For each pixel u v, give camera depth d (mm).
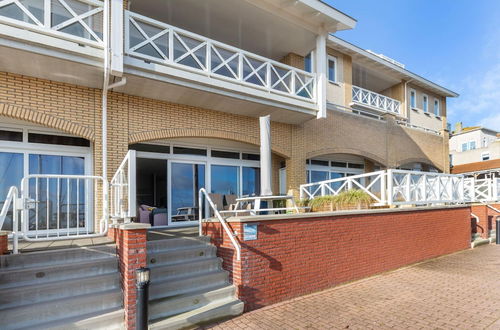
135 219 8477
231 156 10281
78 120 6641
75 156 7250
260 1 8461
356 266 6402
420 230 8039
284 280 5254
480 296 5406
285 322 4320
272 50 11336
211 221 5562
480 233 11352
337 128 11969
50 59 5586
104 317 3732
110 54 5957
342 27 9766
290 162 10492
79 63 5773
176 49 7469
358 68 14953
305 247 5594
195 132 8359
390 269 7109
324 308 4867
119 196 5105
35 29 5340
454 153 36094
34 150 6824
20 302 3680
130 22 6664
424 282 6262
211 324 4238
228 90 7719
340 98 13070
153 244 4934
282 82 8875
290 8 8805
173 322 3922
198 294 4434
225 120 8930
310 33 9930
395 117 15234
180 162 9266
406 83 16641
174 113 8047
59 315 3697
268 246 5090
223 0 8297
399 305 4992
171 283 4422
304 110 9289
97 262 4328
